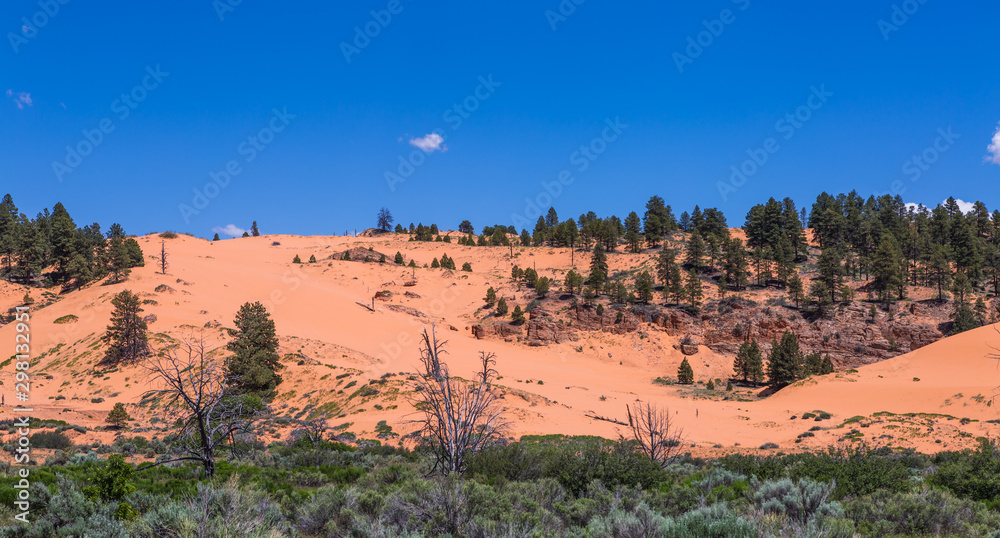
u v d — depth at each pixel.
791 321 123.44
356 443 42.38
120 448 34.22
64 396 66.62
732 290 142.00
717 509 11.13
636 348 122.12
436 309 144.25
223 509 11.26
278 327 107.88
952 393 63.16
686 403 79.12
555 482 15.84
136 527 10.42
